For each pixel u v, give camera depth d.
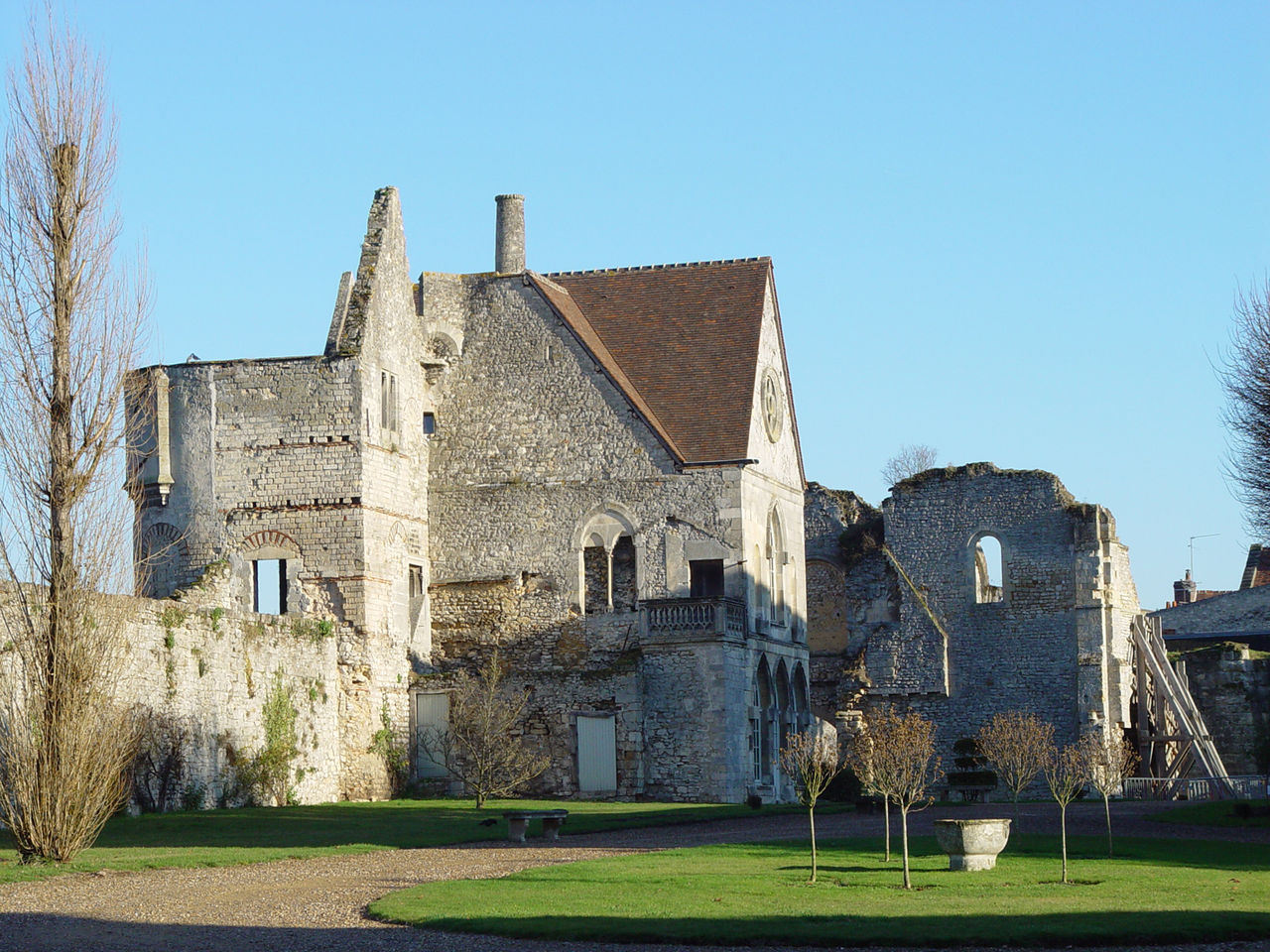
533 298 53.66
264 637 45.88
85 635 30.92
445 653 52.81
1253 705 62.91
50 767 30.41
